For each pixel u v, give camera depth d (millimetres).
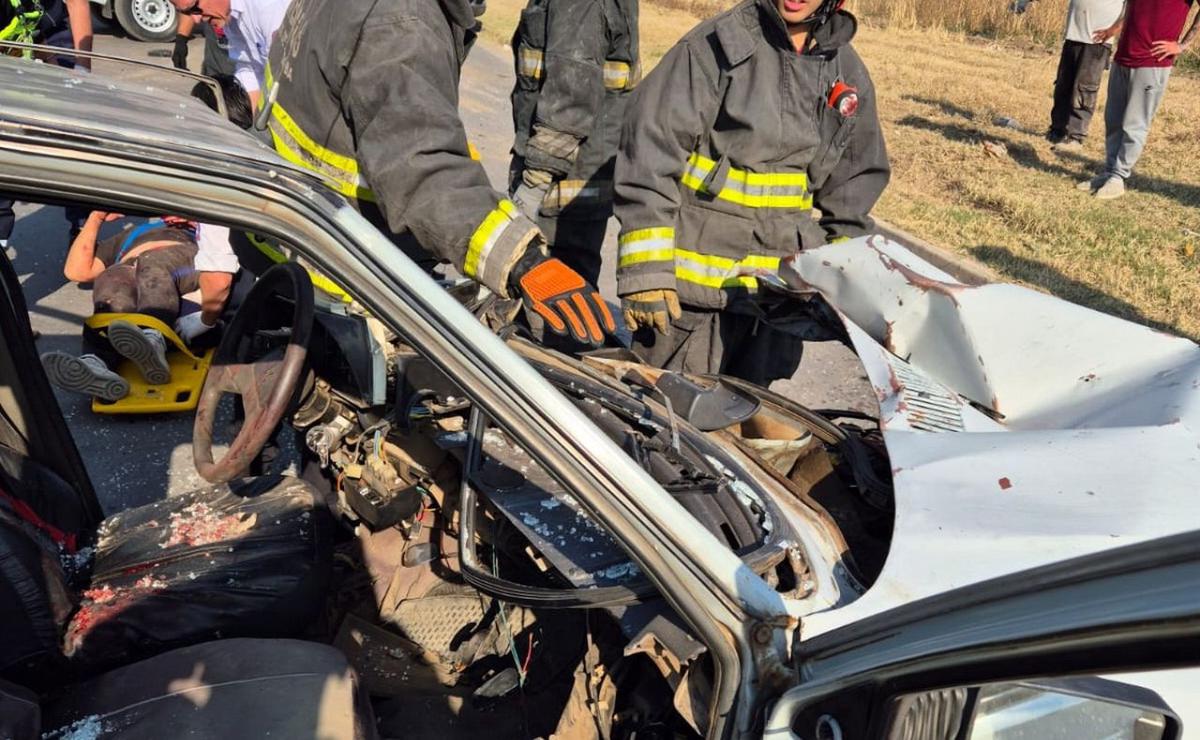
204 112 1690
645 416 1876
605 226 4059
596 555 1585
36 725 1391
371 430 1977
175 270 3682
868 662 1130
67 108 1282
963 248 5555
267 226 1229
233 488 2096
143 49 9781
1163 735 1348
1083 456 1680
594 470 1243
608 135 3826
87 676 1689
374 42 1945
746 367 3166
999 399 2174
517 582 1853
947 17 16391
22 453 2059
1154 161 7691
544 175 3775
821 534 1637
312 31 2102
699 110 2639
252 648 1575
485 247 1838
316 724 1443
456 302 1262
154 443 3389
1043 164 7531
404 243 2426
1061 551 1427
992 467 1671
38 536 1706
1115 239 5711
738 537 1545
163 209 1193
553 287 1777
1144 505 1519
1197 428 1810
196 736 1414
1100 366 2100
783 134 2674
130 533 1966
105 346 3518
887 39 14797
